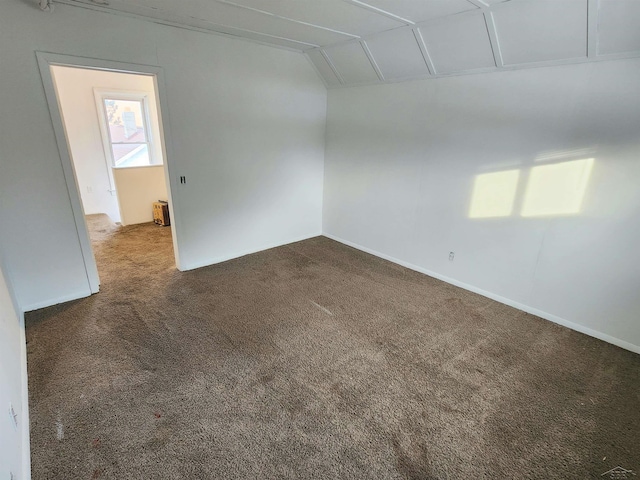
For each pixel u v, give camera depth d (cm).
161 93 304
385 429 179
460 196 333
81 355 227
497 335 268
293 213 461
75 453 160
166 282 338
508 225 303
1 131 238
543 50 247
